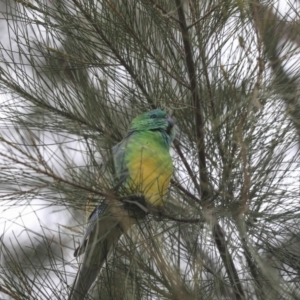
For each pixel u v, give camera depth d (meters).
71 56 7.34
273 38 6.75
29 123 7.40
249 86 6.59
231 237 6.07
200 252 6.24
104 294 6.47
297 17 6.91
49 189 6.16
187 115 7.48
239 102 6.18
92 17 7.36
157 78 7.67
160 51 7.54
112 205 6.25
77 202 6.18
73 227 7.15
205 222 6.16
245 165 5.73
